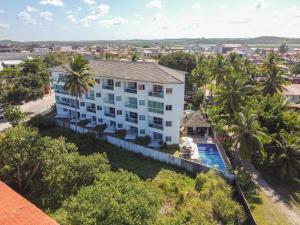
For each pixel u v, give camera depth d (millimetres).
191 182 39531
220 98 52219
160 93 48812
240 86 51281
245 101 52969
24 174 37344
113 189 23750
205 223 27859
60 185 31984
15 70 84000
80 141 52312
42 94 82312
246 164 45188
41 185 36438
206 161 45781
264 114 45062
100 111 59781
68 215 22703
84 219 20297
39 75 92625
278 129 43469
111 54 166875
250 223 30734
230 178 38844
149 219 21953
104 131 56312
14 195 17031
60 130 59094
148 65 54625
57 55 154875
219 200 32031
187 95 85625
